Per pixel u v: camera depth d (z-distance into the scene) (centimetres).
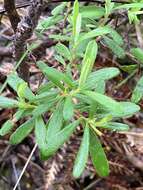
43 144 19
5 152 42
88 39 24
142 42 38
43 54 35
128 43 33
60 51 22
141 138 39
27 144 42
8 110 40
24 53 24
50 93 19
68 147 40
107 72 19
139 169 41
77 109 20
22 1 32
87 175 42
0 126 41
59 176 40
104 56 39
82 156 18
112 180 41
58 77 18
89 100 18
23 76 26
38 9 22
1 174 42
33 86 37
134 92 22
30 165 42
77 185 42
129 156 40
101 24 24
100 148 19
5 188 42
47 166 40
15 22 23
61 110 18
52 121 18
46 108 19
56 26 33
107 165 19
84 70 18
